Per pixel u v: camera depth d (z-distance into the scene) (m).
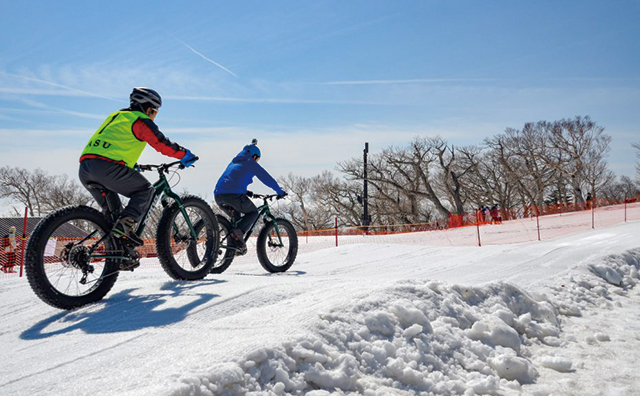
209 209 4.54
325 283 3.67
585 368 2.89
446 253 7.68
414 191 47.91
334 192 50.69
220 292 3.54
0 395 1.84
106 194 3.68
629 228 10.77
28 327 3.06
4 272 10.28
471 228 23.61
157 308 3.26
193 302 3.33
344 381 2.15
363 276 5.50
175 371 1.90
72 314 3.29
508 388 2.55
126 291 3.86
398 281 3.32
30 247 3.23
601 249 6.43
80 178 3.65
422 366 2.49
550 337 3.38
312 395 2.01
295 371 2.10
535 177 53.59
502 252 6.95
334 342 2.40
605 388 2.58
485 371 2.65
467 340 2.87
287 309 2.85
